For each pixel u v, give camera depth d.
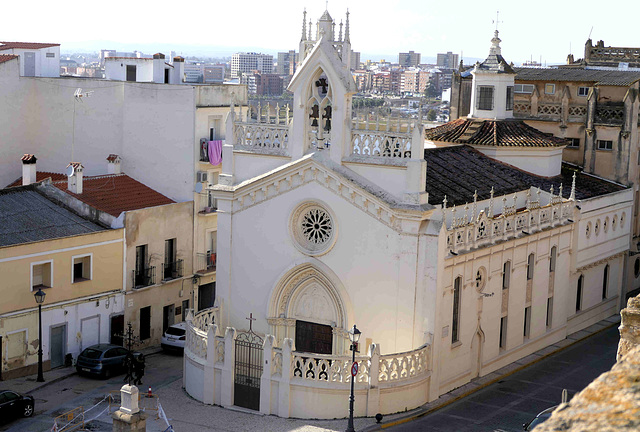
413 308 40.41
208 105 58.47
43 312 45.84
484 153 55.97
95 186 55.31
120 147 59.53
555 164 58.03
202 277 57.88
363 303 41.72
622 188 61.38
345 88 41.03
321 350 43.50
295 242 43.19
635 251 63.47
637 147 63.16
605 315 60.28
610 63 75.25
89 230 49.12
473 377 44.75
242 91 61.22
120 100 59.19
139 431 31.52
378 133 40.81
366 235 41.28
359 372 38.03
